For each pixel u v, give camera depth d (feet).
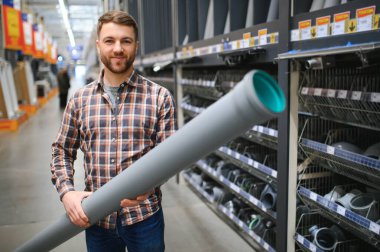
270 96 2.21
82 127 4.44
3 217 10.68
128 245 4.66
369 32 4.36
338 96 5.29
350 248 6.15
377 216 5.30
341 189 6.28
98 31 4.16
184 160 2.59
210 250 8.34
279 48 6.09
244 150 9.14
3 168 15.96
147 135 4.38
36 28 41.39
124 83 4.32
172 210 10.66
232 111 2.12
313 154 6.10
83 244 8.85
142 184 2.98
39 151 19.17
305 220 6.63
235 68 10.64
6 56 27.20
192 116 12.50
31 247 4.65
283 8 5.91
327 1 5.84
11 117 26.07
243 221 8.93
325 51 4.72
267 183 8.17
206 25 10.60
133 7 18.48
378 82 5.66
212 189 11.16
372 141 6.49
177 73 12.85
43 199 12.16
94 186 4.46
